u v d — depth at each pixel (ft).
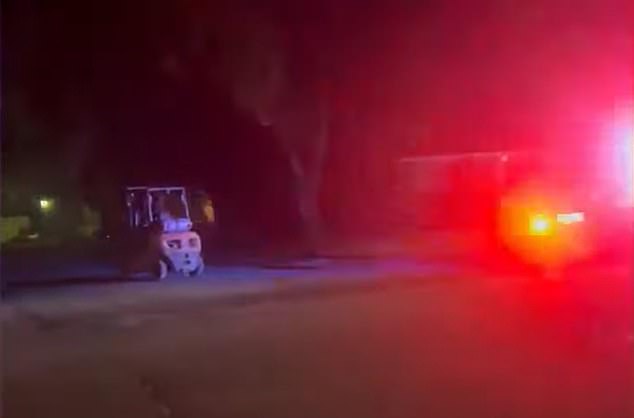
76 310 61.67
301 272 81.56
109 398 34.63
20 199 166.61
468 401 31.89
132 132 139.13
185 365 40.34
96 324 54.90
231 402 32.99
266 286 71.15
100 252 118.73
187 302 63.52
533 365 37.78
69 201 166.20
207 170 139.03
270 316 54.85
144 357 42.86
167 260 81.76
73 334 51.13
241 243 126.41
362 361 39.50
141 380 37.58
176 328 51.80
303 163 111.86
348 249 108.06
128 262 84.99
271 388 34.99
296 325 50.70
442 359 39.45
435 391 33.53
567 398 32.04
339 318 52.65
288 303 60.70
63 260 112.16
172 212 85.10
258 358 41.09
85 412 32.63
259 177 136.87
